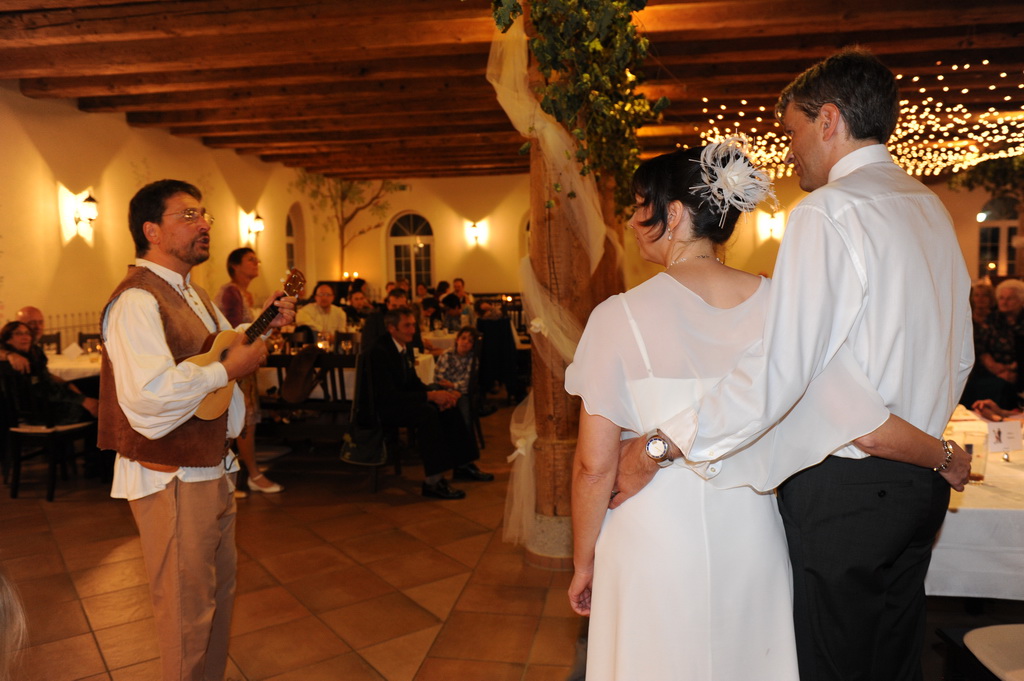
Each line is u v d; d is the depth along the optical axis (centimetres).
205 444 200
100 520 429
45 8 524
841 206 123
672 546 122
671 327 123
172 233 206
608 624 128
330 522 418
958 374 141
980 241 1277
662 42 607
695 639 120
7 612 75
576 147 317
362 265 1496
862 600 131
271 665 261
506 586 327
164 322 198
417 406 462
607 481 128
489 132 958
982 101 772
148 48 614
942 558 184
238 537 394
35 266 725
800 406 126
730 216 130
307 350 495
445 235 1477
